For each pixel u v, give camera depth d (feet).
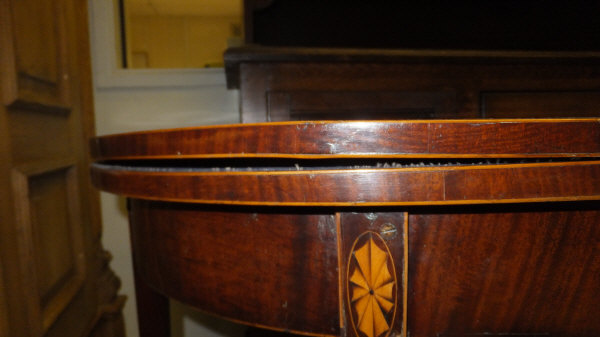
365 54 2.40
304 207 1.00
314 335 1.03
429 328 0.97
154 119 3.43
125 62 3.68
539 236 0.92
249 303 1.10
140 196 1.11
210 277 1.15
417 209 0.94
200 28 13.65
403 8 3.28
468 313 0.96
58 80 2.64
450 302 0.96
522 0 3.30
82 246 2.77
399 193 0.85
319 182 0.87
